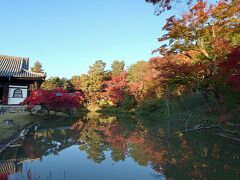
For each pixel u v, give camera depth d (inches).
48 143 610.2
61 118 1208.8
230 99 730.2
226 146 565.9
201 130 810.2
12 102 1214.9
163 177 357.1
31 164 420.2
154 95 1432.1
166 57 862.5
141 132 815.1
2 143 527.2
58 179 343.0
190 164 425.1
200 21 693.9
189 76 801.6
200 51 771.4
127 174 372.2
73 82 2481.5
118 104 2054.6
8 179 337.7
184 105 1188.5
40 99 1091.3
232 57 545.6
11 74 1171.9
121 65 3260.3
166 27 728.3
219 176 358.0
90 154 502.6
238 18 677.9
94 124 1045.2
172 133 777.6
